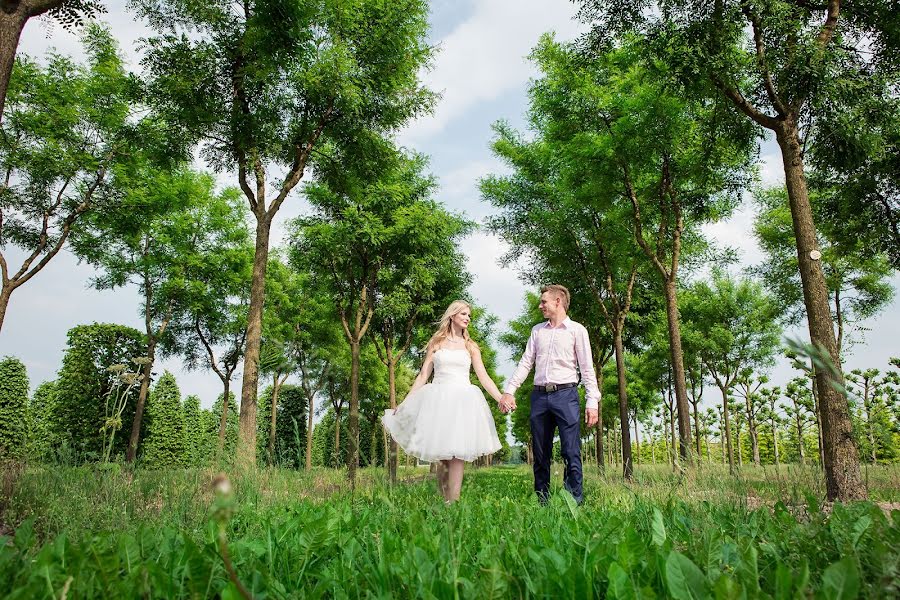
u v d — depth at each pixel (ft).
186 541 4.60
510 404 14.66
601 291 57.36
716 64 23.41
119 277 60.29
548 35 43.09
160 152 38.50
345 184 42.47
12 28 16.89
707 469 11.45
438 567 4.35
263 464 11.58
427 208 50.60
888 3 24.71
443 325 14.93
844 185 37.68
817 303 20.62
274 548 5.73
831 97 22.45
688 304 70.44
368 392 79.56
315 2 34.12
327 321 62.54
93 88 45.60
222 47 35.17
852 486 17.46
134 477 11.85
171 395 97.66
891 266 39.68
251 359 31.53
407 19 37.35
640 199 42.88
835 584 3.26
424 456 12.91
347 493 10.32
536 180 53.57
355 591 4.34
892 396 43.21
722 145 34.30
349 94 34.45
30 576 4.04
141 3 33.81
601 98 41.09
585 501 13.51
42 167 43.04
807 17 24.32
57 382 59.77
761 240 52.75
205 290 63.36
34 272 42.65
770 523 6.92
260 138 35.86
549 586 4.02
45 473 11.78
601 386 61.98
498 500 11.59
